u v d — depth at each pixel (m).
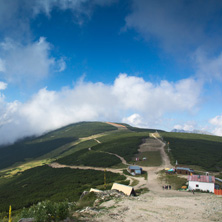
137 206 24.33
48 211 16.20
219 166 80.88
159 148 121.88
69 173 88.56
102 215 19.56
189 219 18.81
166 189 47.59
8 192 75.44
